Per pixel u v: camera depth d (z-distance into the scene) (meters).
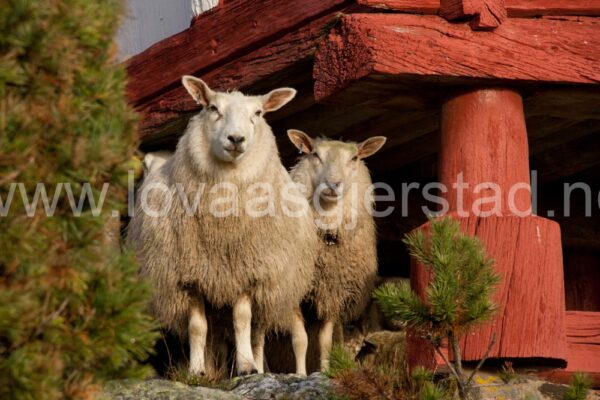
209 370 13.59
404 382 11.07
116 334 7.85
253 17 15.17
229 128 13.34
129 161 8.48
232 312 14.38
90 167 7.85
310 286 15.74
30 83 7.69
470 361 12.08
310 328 16.62
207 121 13.77
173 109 16.48
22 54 7.69
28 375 7.15
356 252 16.09
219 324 14.60
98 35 8.25
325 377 12.16
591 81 13.27
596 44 13.36
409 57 12.84
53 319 7.53
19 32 7.59
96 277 7.93
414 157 18.12
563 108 14.19
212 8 15.89
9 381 7.17
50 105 7.75
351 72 13.11
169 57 16.55
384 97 13.74
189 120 15.12
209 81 15.96
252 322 14.60
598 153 17.62
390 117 16.58
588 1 13.55
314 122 17.28
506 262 12.31
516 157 13.08
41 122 7.67
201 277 13.53
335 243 15.92
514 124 13.21
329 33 13.77
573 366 12.59
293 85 15.68
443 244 10.60
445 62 12.91
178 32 17.31
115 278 8.02
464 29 13.09
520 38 13.21
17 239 7.35
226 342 14.95
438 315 10.45
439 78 13.01
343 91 13.45
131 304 7.98
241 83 15.46
